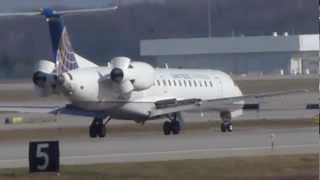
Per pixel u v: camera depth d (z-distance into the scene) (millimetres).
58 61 105750
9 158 83938
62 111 110000
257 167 70750
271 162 73625
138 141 102000
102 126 110812
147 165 72875
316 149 85750
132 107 110812
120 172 68562
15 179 64500
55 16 105938
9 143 104562
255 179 63875
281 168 70000
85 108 108188
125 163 74938
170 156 81500
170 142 99062
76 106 108750
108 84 107500
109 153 86312
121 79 107312
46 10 105562
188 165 72500
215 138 104312
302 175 65500
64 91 105312
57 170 63812
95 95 106750
